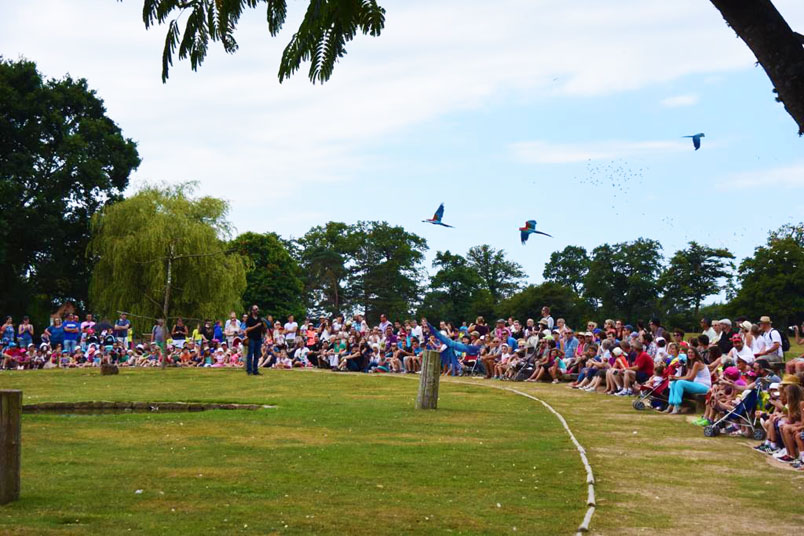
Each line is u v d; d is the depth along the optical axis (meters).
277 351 36.16
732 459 12.18
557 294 107.75
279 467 10.84
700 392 18.17
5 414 8.51
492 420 16.59
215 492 9.22
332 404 19.62
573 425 15.98
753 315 85.31
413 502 8.88
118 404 19.95
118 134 56.94
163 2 5.33
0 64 52.25
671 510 8.78
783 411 12.92
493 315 114.81
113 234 47.91
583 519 8.25
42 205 50.28
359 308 114.62
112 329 39.03
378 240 117.06
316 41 4.98
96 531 7.45
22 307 51.88
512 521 8.12
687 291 96.50
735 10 5.06
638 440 14.06
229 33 5.35
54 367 34.88
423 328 31.75
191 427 14.91
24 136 51.50
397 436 14.02
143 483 9.66
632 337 23.61
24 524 7.61
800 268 82.81
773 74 5.02
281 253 93.00
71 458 11.35
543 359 27.66
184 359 36.97
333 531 7.63
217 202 50.16
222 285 48.03
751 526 8.15
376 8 4.90
